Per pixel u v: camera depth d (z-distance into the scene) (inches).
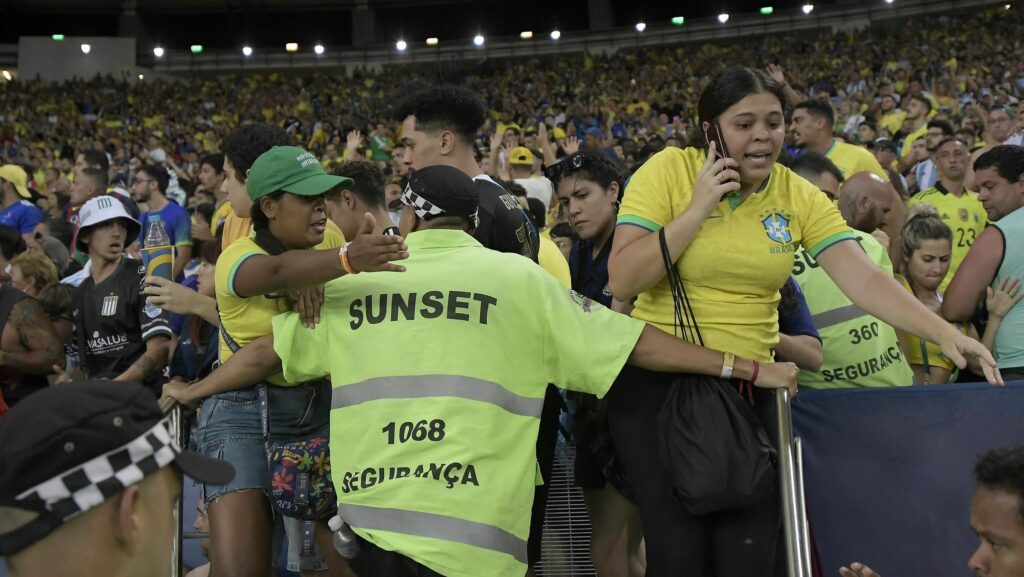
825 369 143.1
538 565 138.9
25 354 177.9
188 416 132.3
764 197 111.0
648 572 111.7
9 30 1414.9
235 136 133.4
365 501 98.7
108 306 181.5
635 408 111.3
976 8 1143.6
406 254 98.8
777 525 109.3
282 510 118.1
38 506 52.3
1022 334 146.6
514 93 1183.6
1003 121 314.7
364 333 103.3
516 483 100.4
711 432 104.1
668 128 729.0
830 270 112.9
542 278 105.7
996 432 113.3
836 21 1221.7
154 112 1192.8
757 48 1190.3
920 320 106.2
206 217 300.8
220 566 115.4
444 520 96.7
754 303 111.0
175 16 1438.2
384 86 1254.3
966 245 240.1
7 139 1060.5
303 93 1231.5
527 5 1412.4
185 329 181.0
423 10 1438.2
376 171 160.4
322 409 120.8
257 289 108.4
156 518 55.8
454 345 101.0
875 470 118.4
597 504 136.8
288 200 116.0
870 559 118.3
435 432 98.6
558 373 105.3
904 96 660.1
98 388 55.8
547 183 269.9
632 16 1379.2
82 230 182.7
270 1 1409.9
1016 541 81.1
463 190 108.0
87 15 1423.5
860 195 171.6
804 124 241.0
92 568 53.5
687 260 109.1
